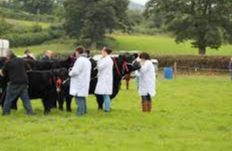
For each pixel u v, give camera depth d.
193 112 20.73
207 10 69.94
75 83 18.09
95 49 95.88
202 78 47.31
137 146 13.28
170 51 94.56
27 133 14.78
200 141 14.17
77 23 100.19
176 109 21.67
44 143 13.41
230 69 45.84
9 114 18.05
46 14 147.88
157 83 38.56
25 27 109.81
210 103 24.61
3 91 18.67
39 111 19.34
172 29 72.06
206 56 57.28
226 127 16.77
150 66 19.48
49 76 18.33
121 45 103.94
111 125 16.47
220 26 69.81
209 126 16.83
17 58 17.81
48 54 23.14
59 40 105.88
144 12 74.19
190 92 30.69
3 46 36.69
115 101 24.45
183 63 57.94
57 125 16.16
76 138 14.12
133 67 19.97
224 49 96.25
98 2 97.88
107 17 98.75
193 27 70.12
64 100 21.31
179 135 15.03
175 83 38.81
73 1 98.88
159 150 12.88
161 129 16.05
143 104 19.88
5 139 13.93
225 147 13.41
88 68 18.11
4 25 101.19
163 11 72.25
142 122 17.19
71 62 19.16
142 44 106.31
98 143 13.49
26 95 18.00
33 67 18.89
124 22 104.94
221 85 37.28
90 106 21.53
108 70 18.94
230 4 69.06
